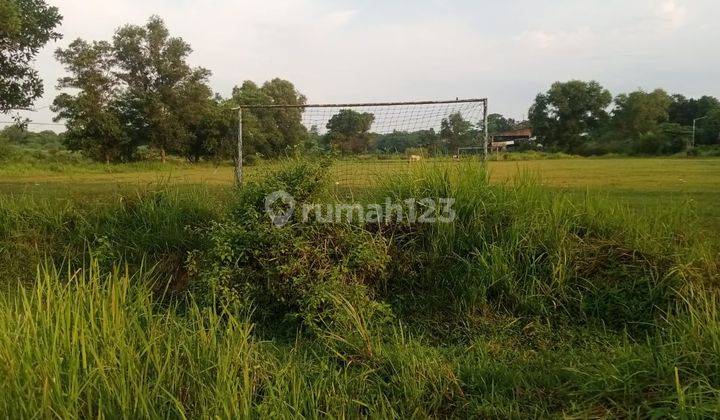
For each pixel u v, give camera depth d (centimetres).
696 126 6175
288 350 397
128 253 605
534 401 313
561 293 463
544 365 362
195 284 488
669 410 264
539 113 7544
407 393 319
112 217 659
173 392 281
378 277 504
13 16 1695
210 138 3753
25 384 256
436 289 500
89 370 276
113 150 4200
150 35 4422
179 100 4303
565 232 505
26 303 323
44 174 2758
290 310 459
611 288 459
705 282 442
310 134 754
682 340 331
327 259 475
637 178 1883
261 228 465
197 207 657
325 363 355
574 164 3481
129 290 379
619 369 319
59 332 298
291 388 312
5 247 635
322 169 514
